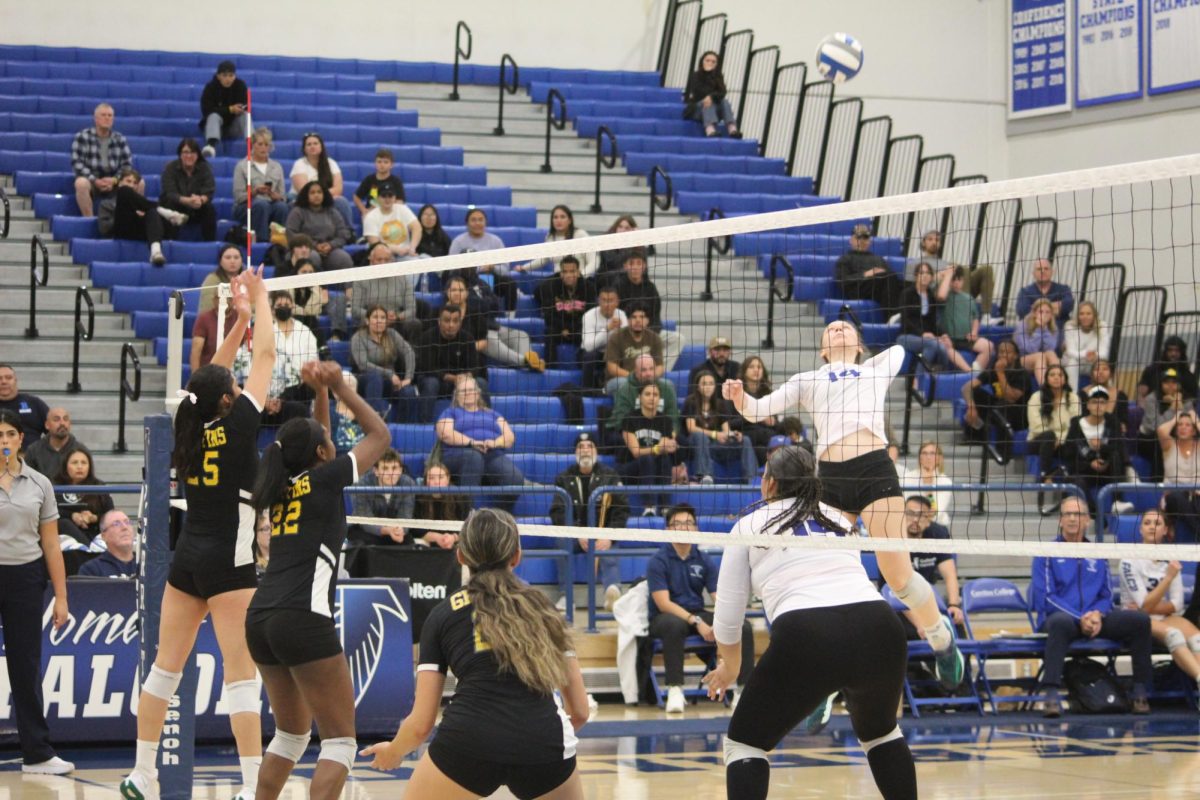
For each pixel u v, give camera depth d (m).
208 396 6.28
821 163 19.31
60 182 16.33
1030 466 14.84
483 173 17.89
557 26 21.16
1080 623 11.49
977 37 22.02
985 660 11.81
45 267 14.09
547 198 18.14
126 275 14.97
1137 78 20.30
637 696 11.35
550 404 13.23
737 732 5.46
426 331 13.37
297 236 13.91
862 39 21.58
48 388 13.69
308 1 20.00
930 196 6.03
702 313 15.99
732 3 21.30
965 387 14.78
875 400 7.16
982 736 10.20
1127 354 18.38
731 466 12.81
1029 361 14.95
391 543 11.51
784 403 7.29
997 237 19.50
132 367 13.95
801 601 5.42
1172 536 12.31
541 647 4.79
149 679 6.41
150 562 6.77
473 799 4.86
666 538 6.74
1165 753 9.35
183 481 6.39
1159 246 19.25
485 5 20.83
